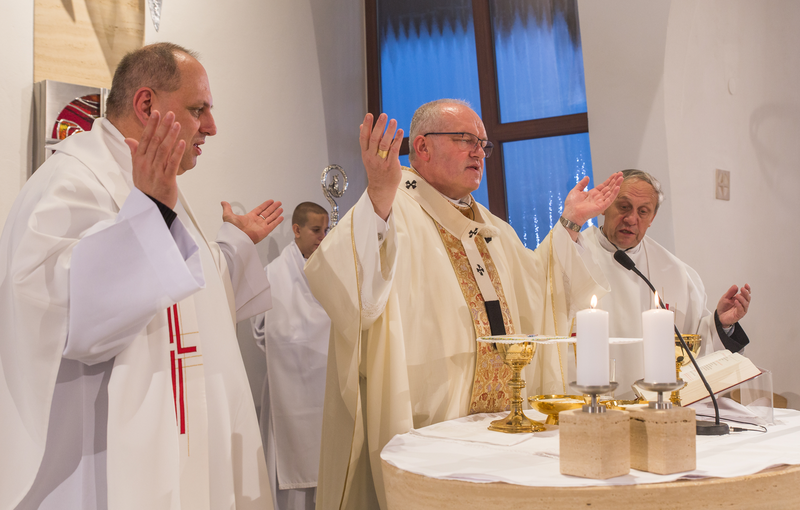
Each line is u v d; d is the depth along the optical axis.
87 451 1.57
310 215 3.60
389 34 5.09
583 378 1.31
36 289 1.44
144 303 1.45
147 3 2.97
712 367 1.93
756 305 4.57
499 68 4.87
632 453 1.34
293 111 4.00
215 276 1.92
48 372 1.46
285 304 3.45
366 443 2.18
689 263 3.98
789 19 5.16
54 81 2.57
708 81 4.32
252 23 3.72
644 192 2.94
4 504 1.48
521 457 1.53
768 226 4.77
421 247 2.28
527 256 2.61
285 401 3.34
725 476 1.25
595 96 4.15
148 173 1.47
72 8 2.70
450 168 2.38
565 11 4.71
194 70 1.87
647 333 1.35
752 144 4.70
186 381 1.69
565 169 4.70
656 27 3.95
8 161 2.48
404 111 5.02
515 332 2.40
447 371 2.18
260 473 1.85
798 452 1.44
